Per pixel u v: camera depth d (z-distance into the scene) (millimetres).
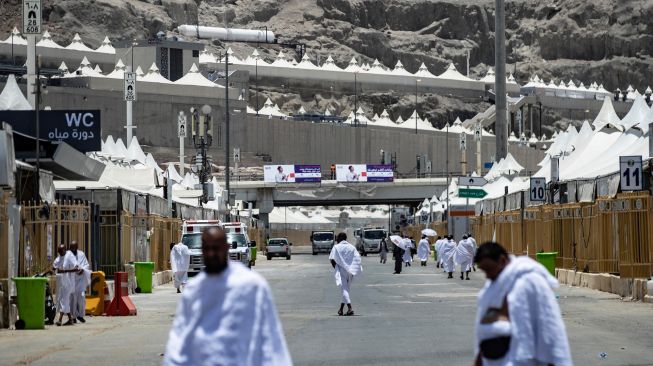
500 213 116500
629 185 63406
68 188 80438
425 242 135250
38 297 50750
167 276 102062
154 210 96688
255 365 17281
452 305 63406
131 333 48438
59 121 73875
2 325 50875
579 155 96625
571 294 71000
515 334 19141
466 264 98312
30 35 94875
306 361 36500
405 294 75562
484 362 19500
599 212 72375
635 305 60344
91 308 59406
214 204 151750
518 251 106938
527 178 132750
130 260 83312
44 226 60625
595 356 36812
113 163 120562
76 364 37094
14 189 53219
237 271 17703
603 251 74375
